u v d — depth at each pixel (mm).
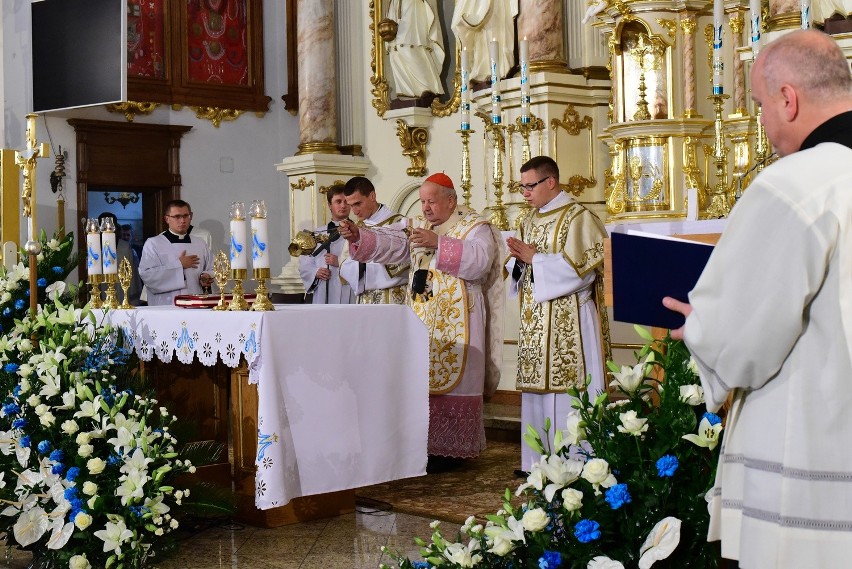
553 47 8148
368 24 10445
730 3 7105
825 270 2029
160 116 11102
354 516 4988
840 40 6430
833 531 2029
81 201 10539
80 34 8164
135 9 10898
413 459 4969
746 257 2057
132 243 11133
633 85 7406
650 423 2756
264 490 4328
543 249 5410
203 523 4867
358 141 10578
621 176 7488
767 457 2104
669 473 2625
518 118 7305
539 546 2689
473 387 6000
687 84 7250
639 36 7348
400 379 4938
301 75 10562
